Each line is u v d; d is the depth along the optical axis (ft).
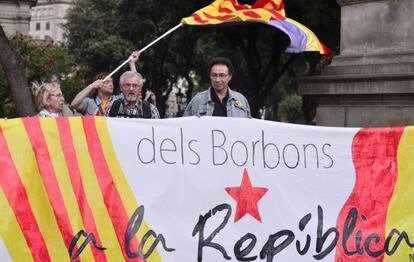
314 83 51.21
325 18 116.47
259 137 27.04
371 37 48.73
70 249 24.41
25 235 24.04
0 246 23.76
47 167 24.59
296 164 27.35
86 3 253.44
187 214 26.00
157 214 25.62
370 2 48.80
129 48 221.66
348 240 27.48
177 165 26.02
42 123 24.76
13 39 75.10
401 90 45.44
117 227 25.05
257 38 149.38
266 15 40.98
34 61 74.64
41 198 24.45
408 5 46.62
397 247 27.71
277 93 271.69
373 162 27.94
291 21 42.16
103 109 37.76
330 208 27.55
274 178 27.12
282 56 196.44
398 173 27.99
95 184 25.04
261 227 26.71
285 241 26.96
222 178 26.48
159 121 26.04
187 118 26.35
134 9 201.36
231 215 26.45
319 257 27.20
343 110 49.75
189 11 131.44
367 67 48.26
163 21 201.98
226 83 33.06
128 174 25.48
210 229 26.17
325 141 27.73
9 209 23.97
